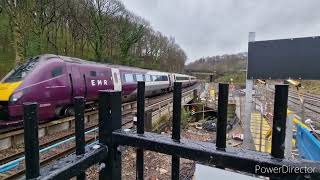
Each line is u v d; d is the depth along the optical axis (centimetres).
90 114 1202
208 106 2233
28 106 95
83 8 3462
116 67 1530
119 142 128
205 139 1250
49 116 965
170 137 124
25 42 2058
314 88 2123
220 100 107
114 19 3747
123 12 3888
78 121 117
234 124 1753
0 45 2844
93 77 1234
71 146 784
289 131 349
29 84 887
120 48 3775
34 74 913
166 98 2188
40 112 917
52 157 671
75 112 117
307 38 439
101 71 1319
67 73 1055
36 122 98
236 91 2808
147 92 2112
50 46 3362
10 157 678
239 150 106
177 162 118
